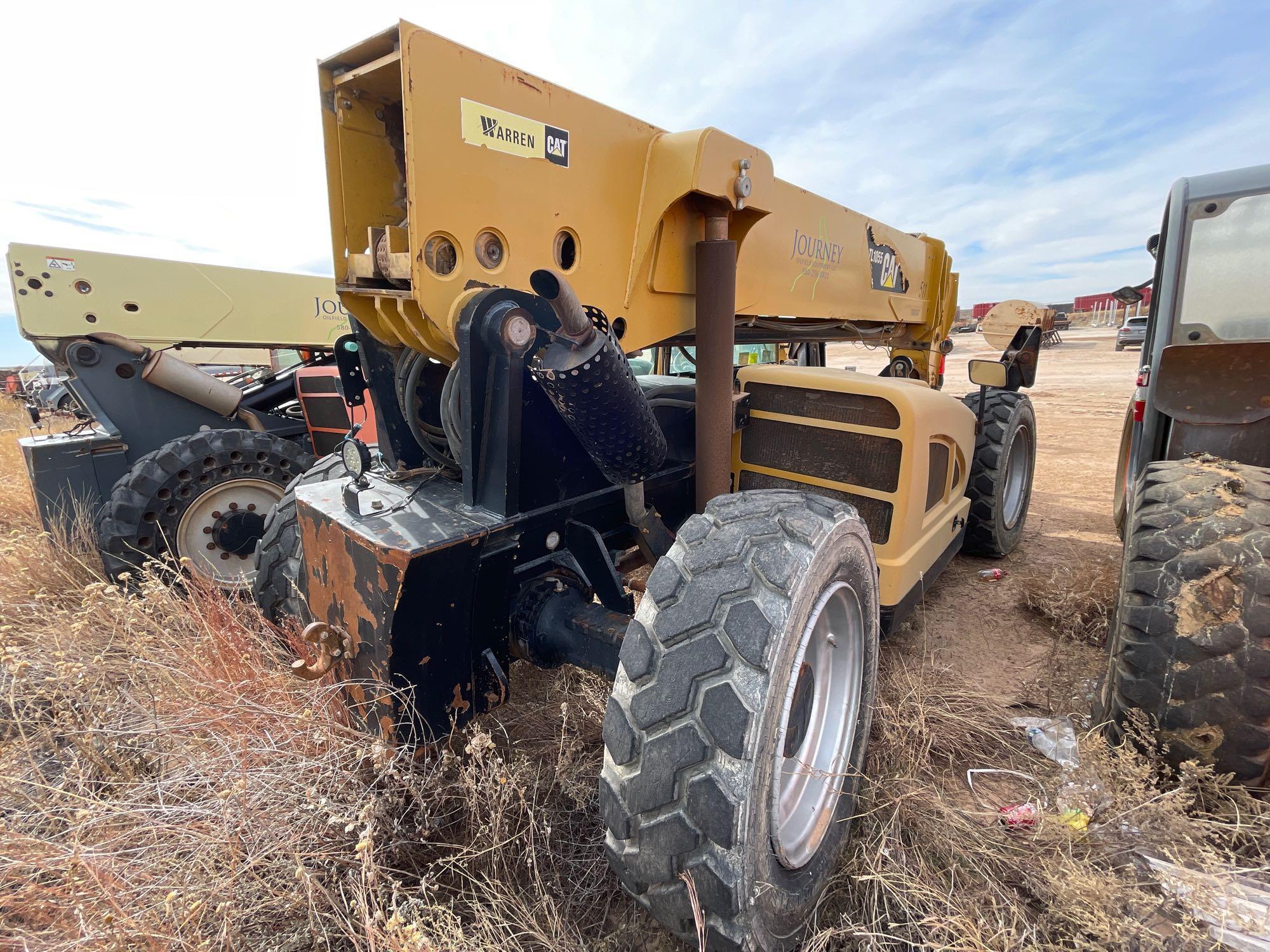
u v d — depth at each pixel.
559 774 1.99
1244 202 2.33
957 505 3.26
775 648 1.29
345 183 1.72
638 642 1.40
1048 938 1.52
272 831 1.60
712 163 1.95
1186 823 1.67
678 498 2.51
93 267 4.17
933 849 1.82
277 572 2.41
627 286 1.99
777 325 3.36
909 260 4.30
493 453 1.72
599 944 1.62
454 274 1.56
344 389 2.16
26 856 1.48
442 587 1.61
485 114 1.55
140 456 3.99
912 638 3.14
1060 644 3.05
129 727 2.10
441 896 1.71
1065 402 12.68
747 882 1.25
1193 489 1.89
